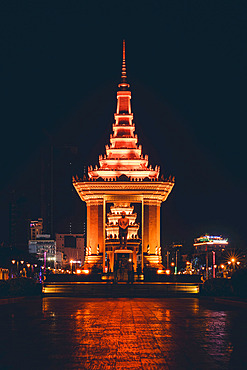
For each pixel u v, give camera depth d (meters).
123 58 136.75
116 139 131.12
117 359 30.91
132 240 121.38
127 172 126.38
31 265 192.38
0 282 97.62
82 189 124.25
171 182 125.25
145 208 124.00
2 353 33.22
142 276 114.38
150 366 28.91
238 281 96.00
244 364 29.50
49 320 52.88
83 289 104.94
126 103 134.25
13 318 55.12
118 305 75.56
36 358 31.39
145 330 44.22
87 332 42.94
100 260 121.19
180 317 56.12
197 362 30.05
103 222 122.81
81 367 28.67
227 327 46.66
